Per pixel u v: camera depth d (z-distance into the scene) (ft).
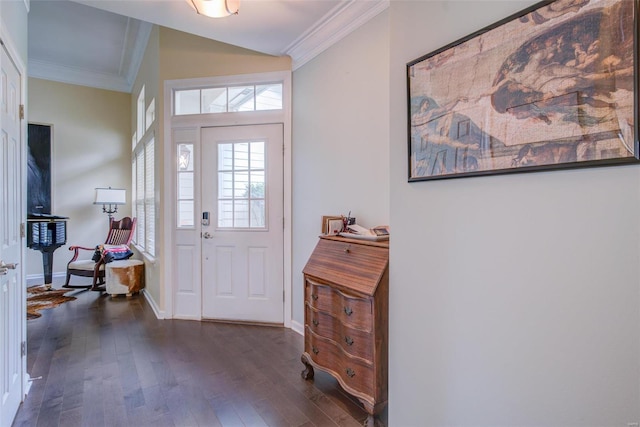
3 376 5.78
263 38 9.53
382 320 5.90
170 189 11.84
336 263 7.02
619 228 3.18
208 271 11.70
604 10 3.18
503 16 3.96
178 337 10.20
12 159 6.35
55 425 6.10
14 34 6.43
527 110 3.70
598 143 3.22
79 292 15.61
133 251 19.45
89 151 19.74
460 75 4.34
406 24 5.18
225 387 7.38
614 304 3.22
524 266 3.83
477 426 4.32
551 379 3.66
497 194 4.05
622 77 3.08
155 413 6.46
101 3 7.67
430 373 4.89
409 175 5.08
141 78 16.67
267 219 11.20
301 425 6.16
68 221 19.15
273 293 11.24
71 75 19.17
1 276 5.65
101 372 8.03
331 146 9.10
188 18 8.34
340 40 8.73
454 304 4.55
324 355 7.07
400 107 5.28
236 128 11.37
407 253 5.20
